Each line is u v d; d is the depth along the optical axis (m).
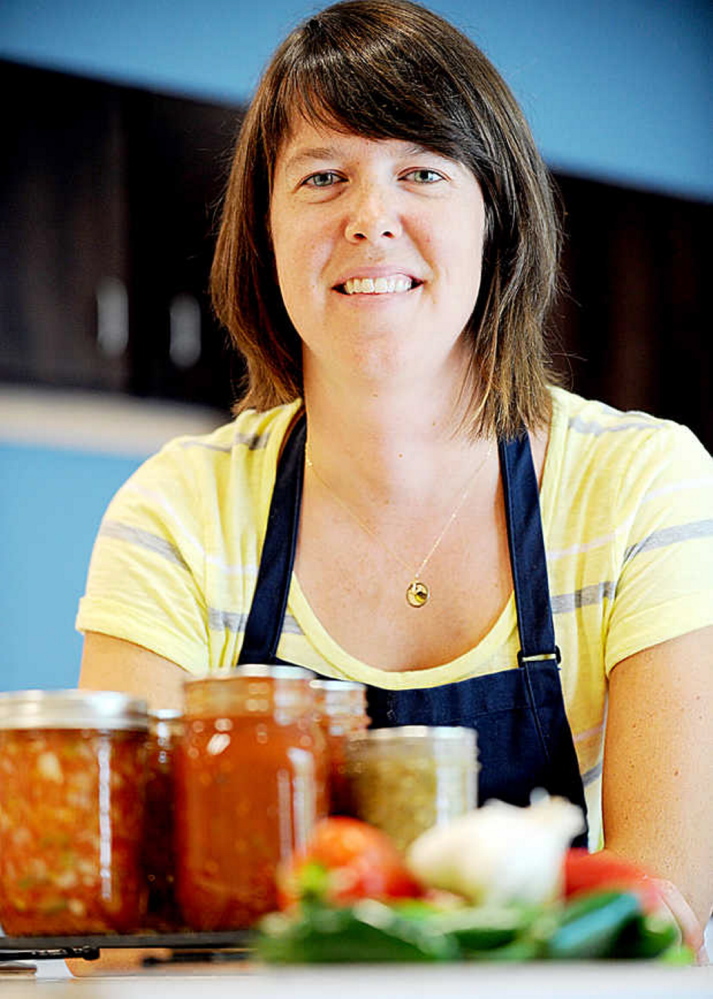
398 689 1.66
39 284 3.73
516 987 0.72
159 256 3.87
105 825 1.13
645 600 1.62
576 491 1.72
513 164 1.68
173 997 0.73
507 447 1.74
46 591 3.78
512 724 1.64
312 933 0.79
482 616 1.69
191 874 1.09
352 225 1.56
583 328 4.27
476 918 0.82
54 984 0.88
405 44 1.62
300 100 1.62
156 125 3.86
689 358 4.42
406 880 0.89
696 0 4.46
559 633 1.67
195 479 1.80
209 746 1.08
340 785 1.12
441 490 1.72
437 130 1.58
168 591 1.72
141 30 3.84
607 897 0.84
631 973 0.77
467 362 1.72
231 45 3.91
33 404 3.80
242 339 1.86
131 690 1.67
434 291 1.59
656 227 4.39
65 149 3.76
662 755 1.55
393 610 1.71
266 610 1.72
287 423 1.83
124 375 3.82
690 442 1.75
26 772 1.12
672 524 1.66
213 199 3.90
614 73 4.30
